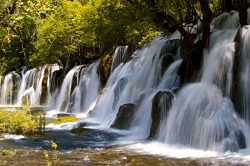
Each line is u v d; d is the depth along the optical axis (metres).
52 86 33.69
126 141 14.28
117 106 20.17
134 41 26.42
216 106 12.99
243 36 13.85
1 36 9.74
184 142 13.05
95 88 26.66
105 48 29.83
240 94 13.35
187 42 16.80
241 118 13.10
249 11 17.31
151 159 11.20
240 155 11.46
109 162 10.81
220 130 12.29
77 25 31.64
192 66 16.52
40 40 32.66
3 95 37.78
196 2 18.62
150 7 15.97
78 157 11.51
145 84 19.33
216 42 16.27
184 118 13.41
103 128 17.27
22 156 11.66
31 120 17.03
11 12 8.97
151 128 14.52
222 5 21.14
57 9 10.39
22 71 38.59
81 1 36.72
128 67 22.28
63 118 20.36
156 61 19.20
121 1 16.92
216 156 11.45
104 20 19.16
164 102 14.38
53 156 11.66
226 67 14.26
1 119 16.42
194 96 13.69
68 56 33.66
